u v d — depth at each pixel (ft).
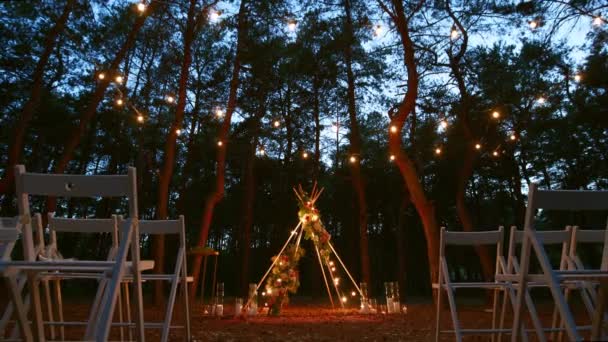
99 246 63.31
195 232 69.41
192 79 48.26
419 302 48.55
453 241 12.78
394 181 63.21
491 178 61.87
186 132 53.57
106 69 33.06
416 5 33.91
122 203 64.64
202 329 19.94
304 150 61.62
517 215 57.00
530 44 32.73
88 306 32.48
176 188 64.18
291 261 29.30
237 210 65.72
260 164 63.21
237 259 62.75
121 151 58.80
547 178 58.49
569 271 7.79
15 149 30.76
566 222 55.72
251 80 47.14
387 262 72.79
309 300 49.24
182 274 12.85
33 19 35.83
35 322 9.25
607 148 49.96
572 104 39.42
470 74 36.73
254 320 24.88
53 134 53.16
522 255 8.65
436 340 12.90
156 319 23.99
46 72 44.16
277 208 65.62
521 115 39.52
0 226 8.05
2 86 44.52
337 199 67.10
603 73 33.06
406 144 54.80
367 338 17.51
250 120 54.34
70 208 61.87
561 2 27.35
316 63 45.57
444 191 63.62
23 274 9.31
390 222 70.95
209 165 64.80
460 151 46.19
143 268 9.00
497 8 30.99
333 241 71.10
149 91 44.34
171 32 39.32
